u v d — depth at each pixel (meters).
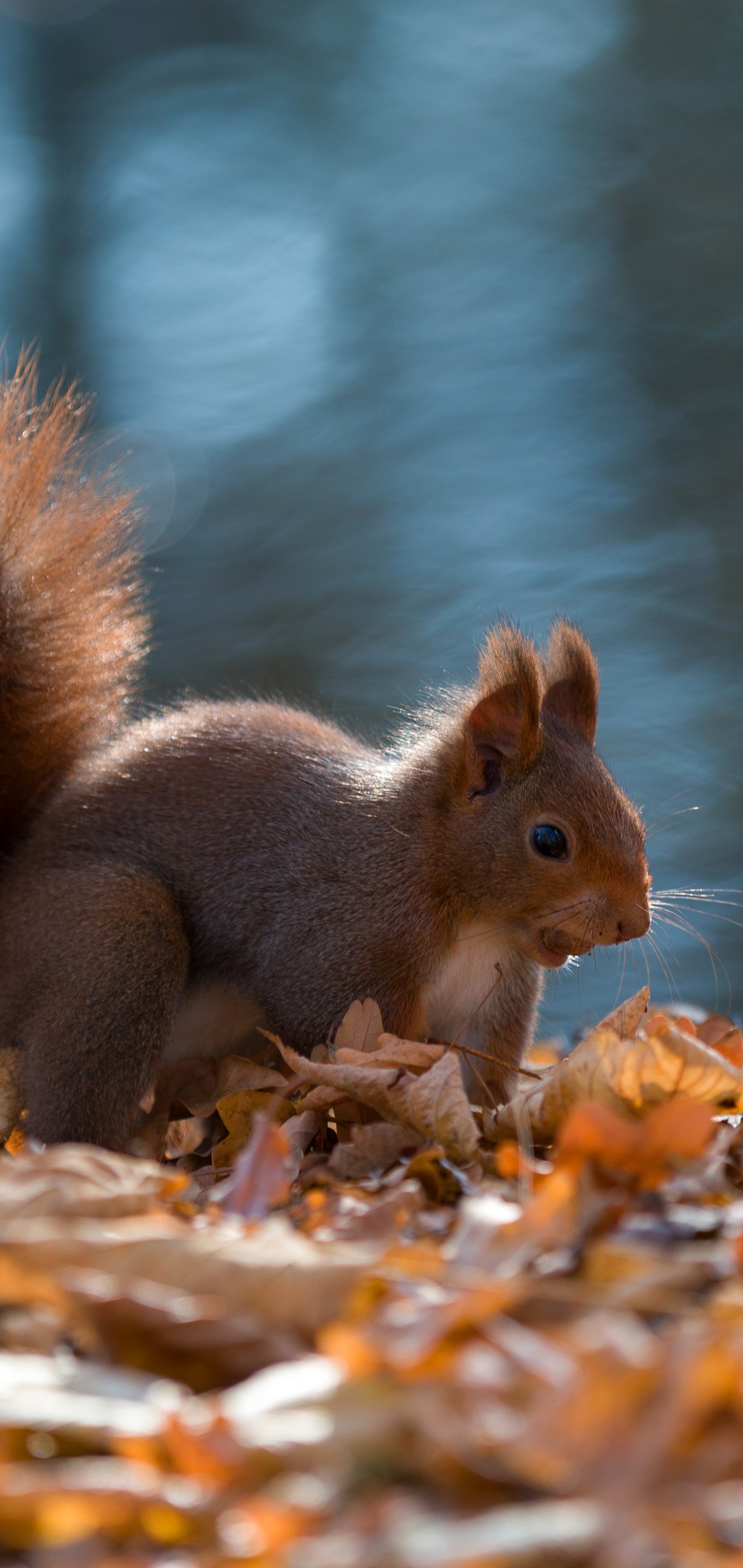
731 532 5.61
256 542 6.00
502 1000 3.22
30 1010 3.18
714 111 8.59
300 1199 3.10
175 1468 2.30
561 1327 2.66
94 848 3.21
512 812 3.21
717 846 3.98
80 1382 2.53
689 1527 2.06
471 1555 1.94
